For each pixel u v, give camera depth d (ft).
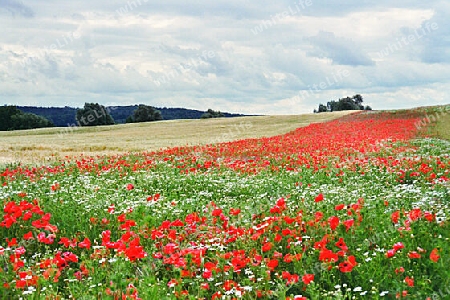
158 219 30.76
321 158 68.03
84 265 21.06
